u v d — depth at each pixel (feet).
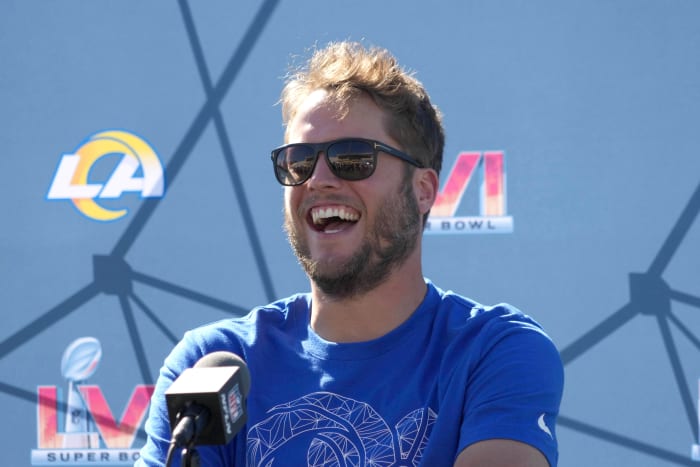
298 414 21.99
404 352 22.50
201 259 44.86
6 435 44.60
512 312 22.93
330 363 22.58
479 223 43.57
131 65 45.47
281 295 44.57
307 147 23.13
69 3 45.75
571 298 42.80
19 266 45.14
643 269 42.52
